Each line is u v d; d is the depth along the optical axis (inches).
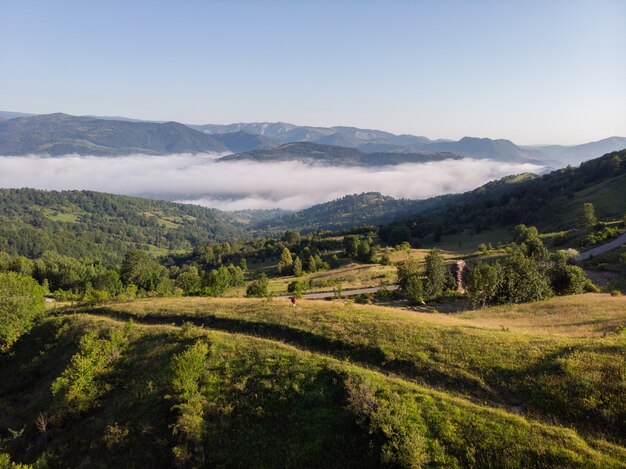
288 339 1384.1
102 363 1342.3
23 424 1279.5
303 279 5108.3
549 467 690.2
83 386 1250.6
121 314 1918.1
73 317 1888.5
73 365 1355.8
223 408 1020.5
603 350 978.7
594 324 1443.2
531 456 719.1
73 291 4680.1
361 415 875.4
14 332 1807.3
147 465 938.1
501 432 780.0
